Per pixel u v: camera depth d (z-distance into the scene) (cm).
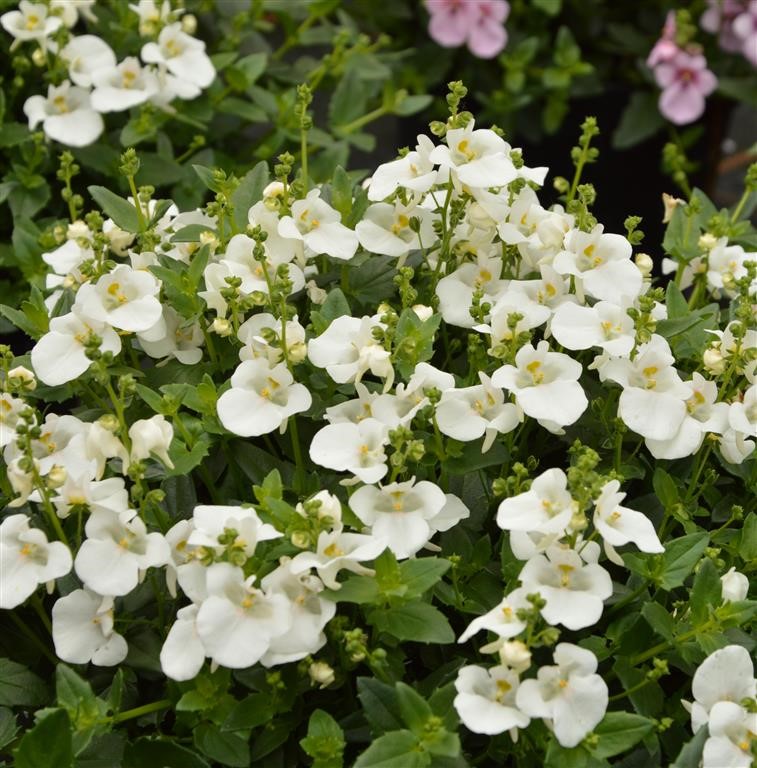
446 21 130
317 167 103
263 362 78
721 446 78
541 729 74
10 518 76
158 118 100
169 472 77
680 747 76
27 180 98
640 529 75
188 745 76
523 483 76
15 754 73
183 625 74
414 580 75
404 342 78
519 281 80
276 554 75
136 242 87
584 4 143
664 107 132
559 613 73
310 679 76
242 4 106
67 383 80
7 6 102
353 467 76
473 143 80
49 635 79
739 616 75
